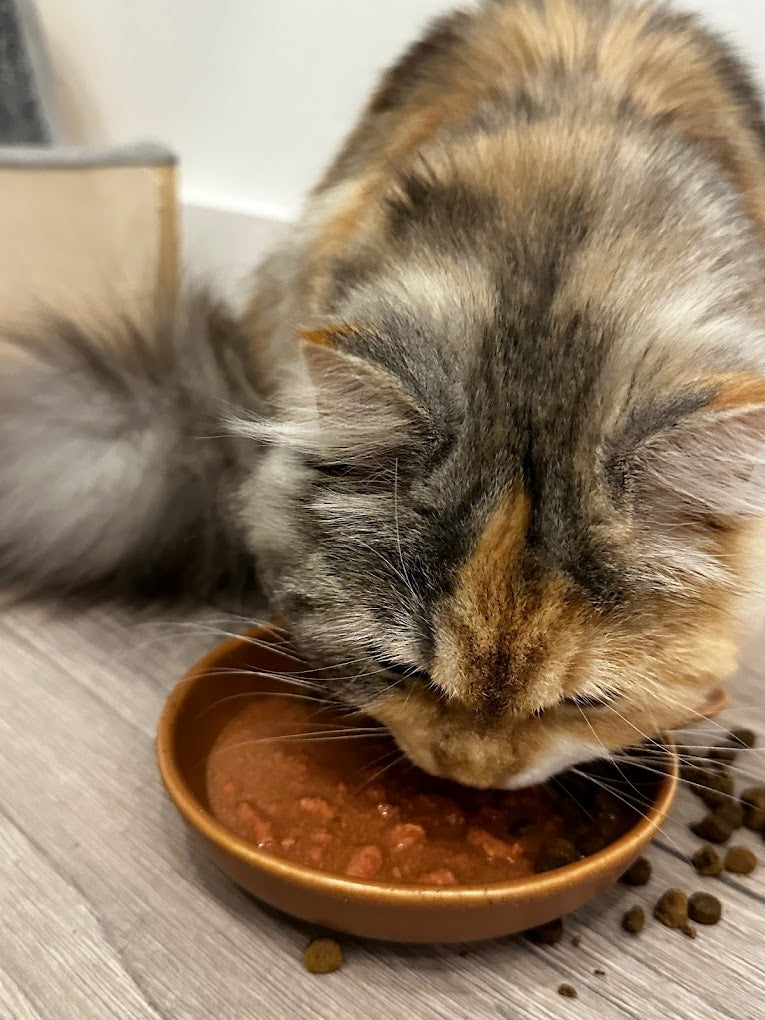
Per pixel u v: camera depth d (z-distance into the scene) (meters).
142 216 0.57
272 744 0.29
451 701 0.24
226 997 0.23
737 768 0.32
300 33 0.59
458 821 0.27
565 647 0.23
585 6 0.39
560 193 0.27
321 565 0.26
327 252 0.34
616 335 0.23
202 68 0.67
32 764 0.30
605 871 0.22
